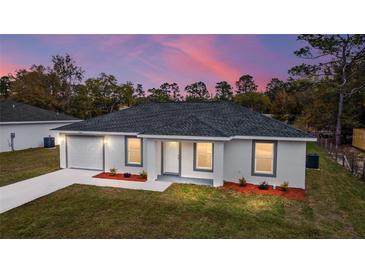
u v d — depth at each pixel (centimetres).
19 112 2495
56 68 4934
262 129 1195
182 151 1286
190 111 1577
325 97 3064
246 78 8406
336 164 1738
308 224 747
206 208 863
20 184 1152
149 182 1195
